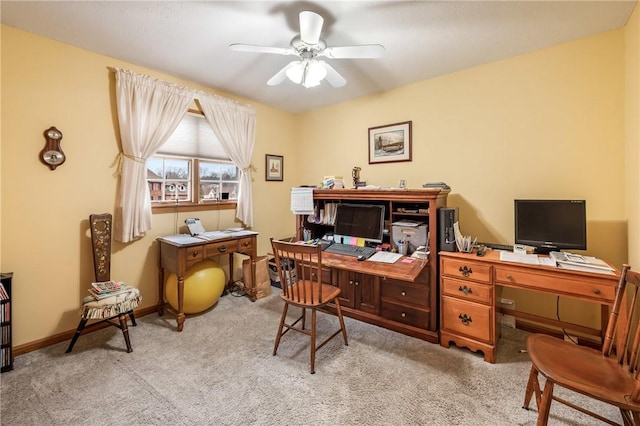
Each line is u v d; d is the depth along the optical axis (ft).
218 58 8.05
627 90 6.32
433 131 9.39
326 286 7.41
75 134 7.46
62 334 7.34
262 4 5.71
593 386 3.74
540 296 7.72
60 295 7.36
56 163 7.12
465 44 7.23
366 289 8.41
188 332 7.88
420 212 7.75
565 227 6.54
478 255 6.64
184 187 10.04
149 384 5.72
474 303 6.54
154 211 9.13
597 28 6.54
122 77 7.98
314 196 9.35
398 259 7.29
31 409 5.05
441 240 7.17
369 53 6.23
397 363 6.40
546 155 7.50
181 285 8.06
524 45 7.29
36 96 6.85
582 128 7.01
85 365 6.33
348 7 5.76
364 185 9.05
